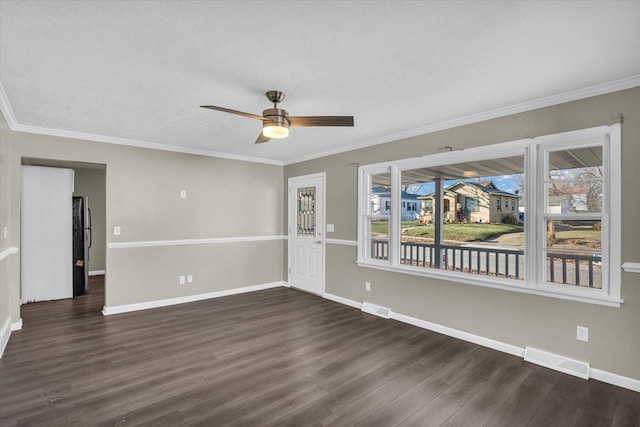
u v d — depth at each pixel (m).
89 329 3.64
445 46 1.94
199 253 4.94
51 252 4.90
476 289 3.29
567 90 2.62
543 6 1.56
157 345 3.21
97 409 2.15
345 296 4.70
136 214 4.38
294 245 5.67
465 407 2.21
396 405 2.23
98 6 1.55
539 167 2.87
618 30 1.76
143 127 3.65
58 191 4.94
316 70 2.26
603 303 2.52
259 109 3.04
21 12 1.58
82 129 3.75
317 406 2.21
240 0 1.52
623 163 2.45
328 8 1.58
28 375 2.59
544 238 2.86
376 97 2.76
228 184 5.23
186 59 2.09
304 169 5.43
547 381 2.54
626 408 2.19
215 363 2.83
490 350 3.12
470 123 3.32
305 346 3.21
